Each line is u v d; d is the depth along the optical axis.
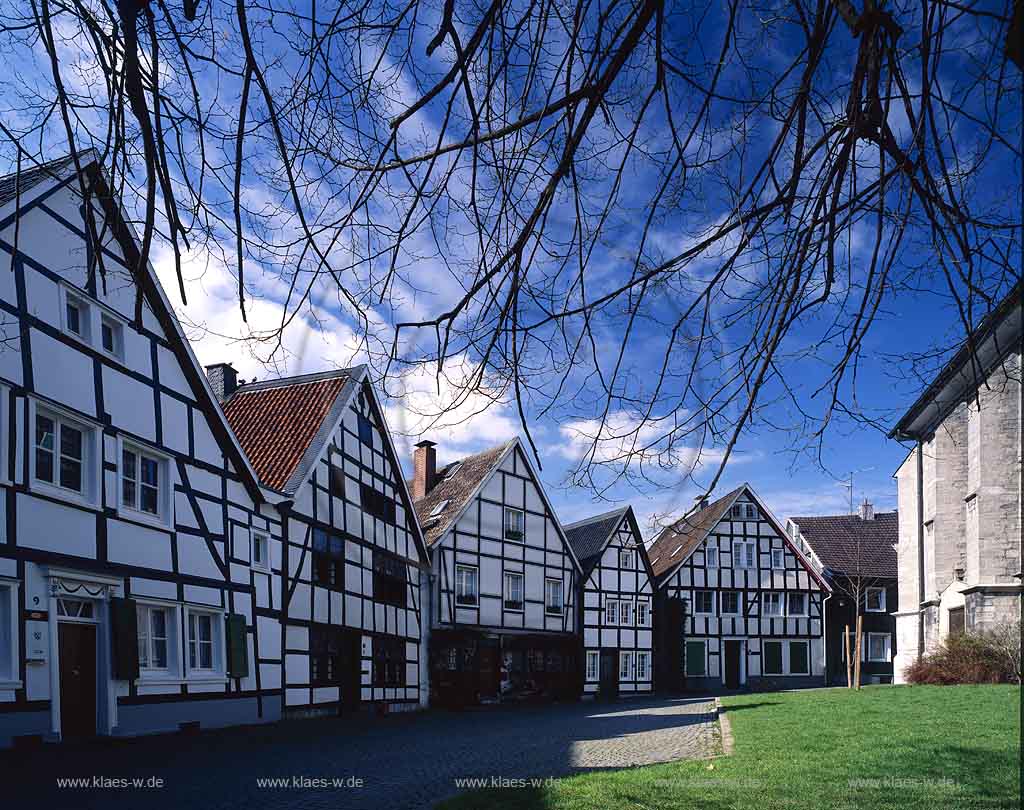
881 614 40.44
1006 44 2.47
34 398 11.91
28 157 3.14
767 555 39.69
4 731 11.02
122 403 13.85
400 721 19.36
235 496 16.92
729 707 19.78
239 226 3.02
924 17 2.72
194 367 15.84
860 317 3.30
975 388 3.44
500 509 30.36
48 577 11.95
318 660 19.88
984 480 24.72
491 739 14.41
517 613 30.38
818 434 3.54
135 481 14.25
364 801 8.17
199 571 15.48
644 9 2.76
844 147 3.03
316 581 19.97
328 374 22.48
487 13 2.85
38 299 12.13
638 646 35.56
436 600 26.97
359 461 22.80
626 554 35.97
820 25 2.83
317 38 3.09
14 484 11.46
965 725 12.59
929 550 29.36
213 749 12.22
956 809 7.06
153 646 14.40
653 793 7.86
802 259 3.25
